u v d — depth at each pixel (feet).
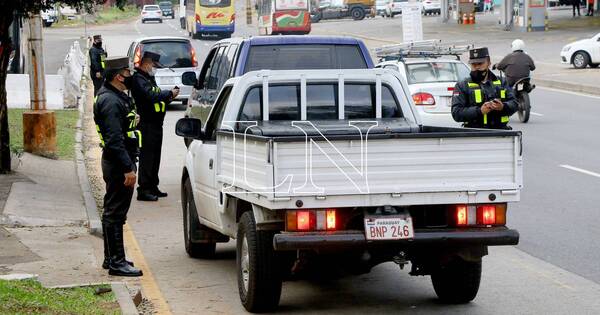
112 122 55.42
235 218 53.11
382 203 45.11
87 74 239.71
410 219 45.55
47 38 386.93
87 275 56.08
